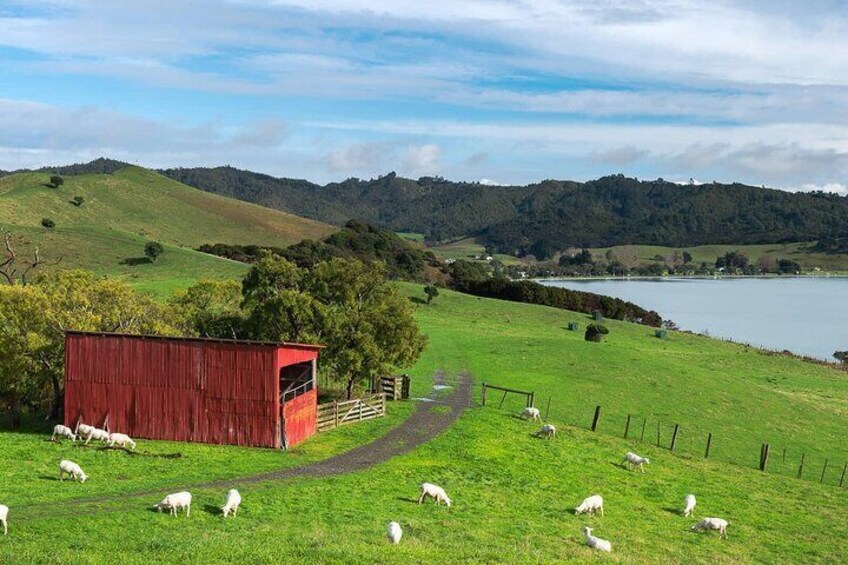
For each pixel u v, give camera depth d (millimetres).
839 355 122250
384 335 55469
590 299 149125
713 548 31766
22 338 49688
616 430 56219
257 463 39375
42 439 41812
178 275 134750
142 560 21875
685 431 58594
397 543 25844
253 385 43531
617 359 82188
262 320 54875
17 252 139000
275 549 23500
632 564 26234
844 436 62750
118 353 44812
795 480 48406
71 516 26969
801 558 32281
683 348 111562
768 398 72500
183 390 44156
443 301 133375
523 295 149250
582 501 36344
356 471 38844
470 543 27109
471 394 62812
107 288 55531
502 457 43844
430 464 41312
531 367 76750
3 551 22078
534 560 24875
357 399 52438
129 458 38750
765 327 164750
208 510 29281
